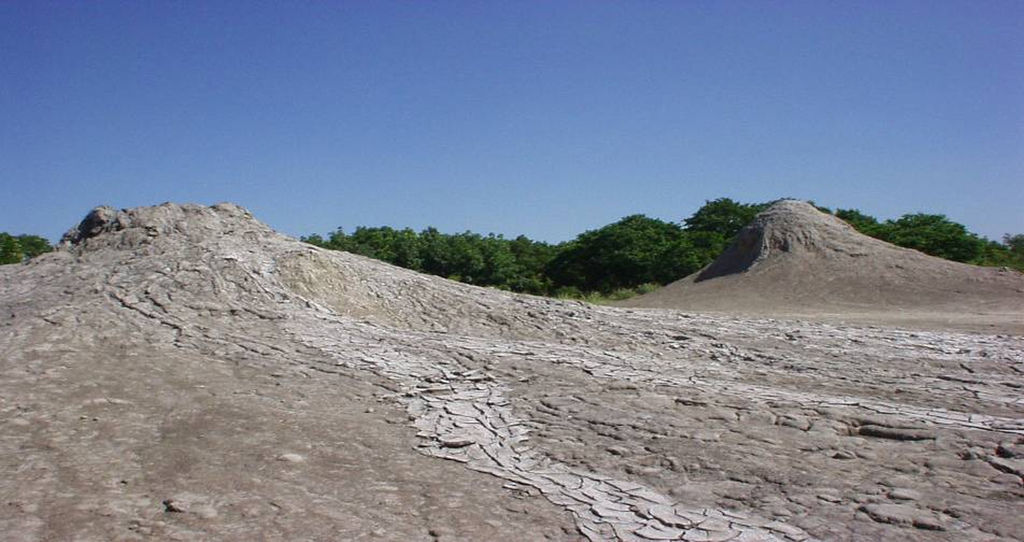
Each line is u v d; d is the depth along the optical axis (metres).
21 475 5.73
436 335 11.41
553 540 4.88
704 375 9.52
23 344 9.56
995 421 7.28
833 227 26.30
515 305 14.12
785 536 4.92
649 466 6.21
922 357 11.16
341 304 12.70
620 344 11.80
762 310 19.89
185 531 4.86
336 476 5.94
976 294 20.06
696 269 31.62
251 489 5.60
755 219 27.92
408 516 5.23
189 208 15.30
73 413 7.26
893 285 21.61
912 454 6.41
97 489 5.51
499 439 6.92
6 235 27.97
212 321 10.93
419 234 35.88
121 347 9.66
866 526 5.05
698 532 4.98
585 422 7.32
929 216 33.25
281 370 9.05
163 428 6.95
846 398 8.23
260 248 13.93
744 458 6.34
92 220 15.10
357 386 8.54
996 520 5.09
